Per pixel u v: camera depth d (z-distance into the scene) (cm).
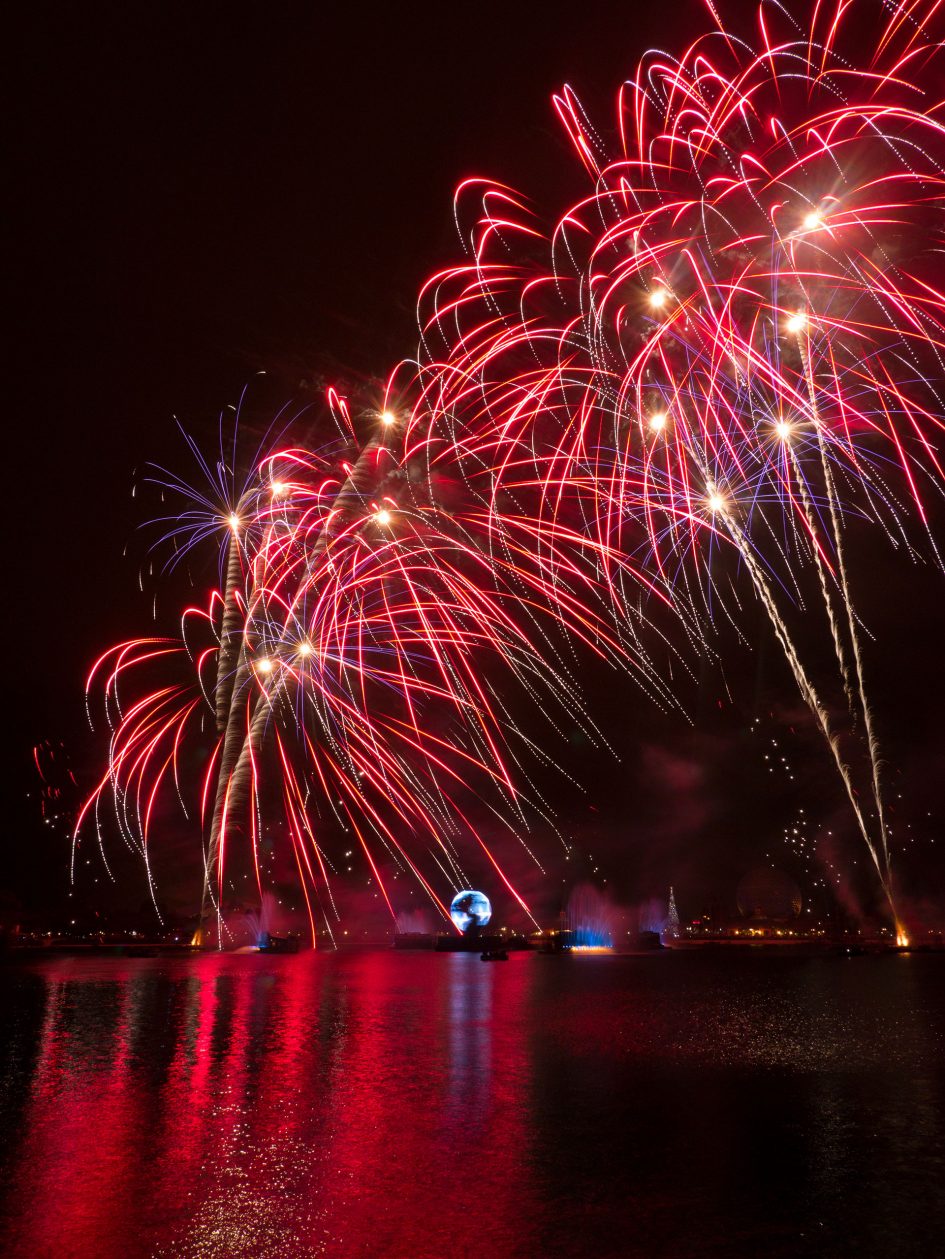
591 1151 945
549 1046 1644
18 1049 1612
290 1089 1259
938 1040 1712
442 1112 1116
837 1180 846
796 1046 1642
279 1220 746
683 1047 1630
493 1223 738
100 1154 936
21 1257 677
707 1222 739
